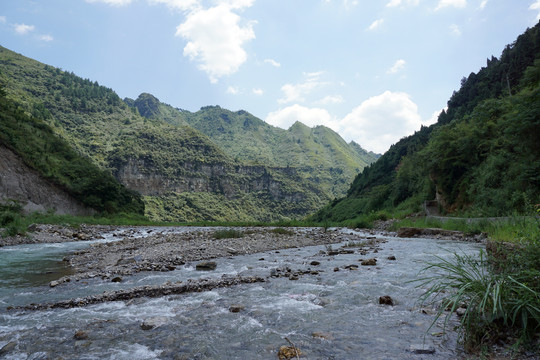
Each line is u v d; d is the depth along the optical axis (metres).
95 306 6.13
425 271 8.49
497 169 29.44
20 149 51.53
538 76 33.66
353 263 10.43
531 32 78.38
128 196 78.06
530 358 3.21
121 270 9.90
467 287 4.25
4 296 7.12
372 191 101.06
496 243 6.36
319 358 3.50
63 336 4.55
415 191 64.44
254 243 17.11
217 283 7.63
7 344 4.27
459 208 37.16
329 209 123.12
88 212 62.25
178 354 3.79
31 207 48.66
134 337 4.42
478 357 3.35
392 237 23.25
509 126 26.91
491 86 79.12
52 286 8.09
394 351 3.62
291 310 5.48
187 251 13.73
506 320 3.74
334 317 5.03
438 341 3.85
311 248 16.41
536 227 6.37
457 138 40.22
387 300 5.71
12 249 18.00
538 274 4.08
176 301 6.31
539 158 24.62
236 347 3.96
